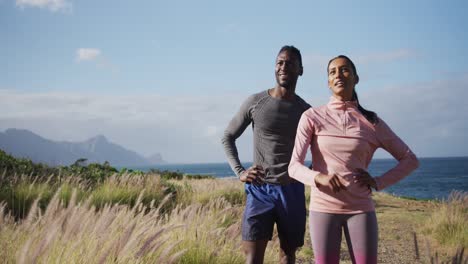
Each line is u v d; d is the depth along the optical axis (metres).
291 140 3.50
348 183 2.66
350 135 2.71
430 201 15.87
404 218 10.80
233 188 13.20
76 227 3.70
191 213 5.03
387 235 8.55
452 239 7.45
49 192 8.63
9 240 3.79
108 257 3.42
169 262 3.58
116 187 10.23
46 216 3.90
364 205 2.66
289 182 3.49
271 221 3.46
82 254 3.49
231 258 4.69
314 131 2.83
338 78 2.81
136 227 4.37
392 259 6.46
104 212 4.12
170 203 10.25
